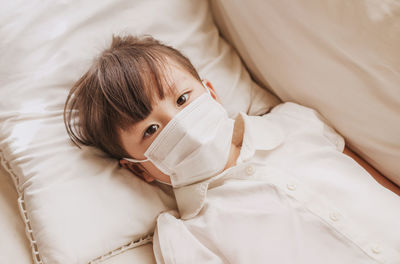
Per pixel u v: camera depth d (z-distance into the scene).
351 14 0.65
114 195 0.75
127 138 0.70
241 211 0.70
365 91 0.71
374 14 0.62
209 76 0.93
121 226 0.73
